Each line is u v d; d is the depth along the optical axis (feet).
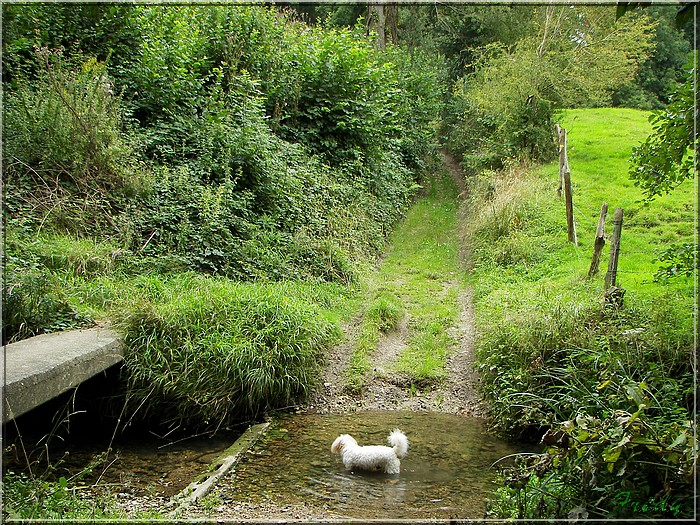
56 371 15.72
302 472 16.47
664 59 84.64
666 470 11.00
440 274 36.70
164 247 27.14
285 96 43.01
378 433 19.84
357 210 39.63
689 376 16.44
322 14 93.25
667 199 43.06
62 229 25.53
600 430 11.42
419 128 62.69
